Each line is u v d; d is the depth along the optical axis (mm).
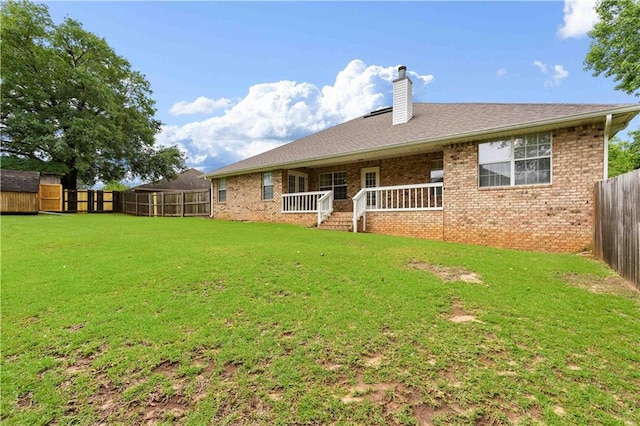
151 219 15516
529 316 3502
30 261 5555
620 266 5254
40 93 20266
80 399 2191
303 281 4551
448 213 9953
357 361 2645
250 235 9234
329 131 17375
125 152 25328
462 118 10875
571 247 8008
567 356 2730
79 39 22219
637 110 7082
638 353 2779
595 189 7285
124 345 2840
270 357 2686
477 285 4531
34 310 3492
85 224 11859
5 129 20047
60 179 23609
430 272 5195
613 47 15508
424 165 12453
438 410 2111
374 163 13836
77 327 3146
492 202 9180
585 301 3963
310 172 16172
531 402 2174
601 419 2025
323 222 12680
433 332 3125
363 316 3453
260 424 1985
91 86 21109
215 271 4941
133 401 2180
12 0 20125
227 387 2322
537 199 8500
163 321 3287
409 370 2525
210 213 18719
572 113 7777
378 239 8766
